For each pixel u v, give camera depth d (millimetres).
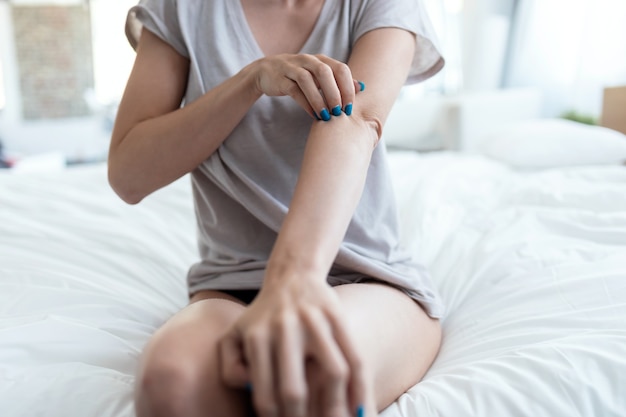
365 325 849
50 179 1950
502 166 2299
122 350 1005
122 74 5879
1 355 936
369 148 885
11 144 5656
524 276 1201
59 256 1394
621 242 1367
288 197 1045
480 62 4090
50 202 1705
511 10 4047
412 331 952
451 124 3396
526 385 847
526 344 973
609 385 853
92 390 863
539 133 2723
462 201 1755
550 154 2633
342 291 927
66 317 1078
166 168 1034
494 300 1164
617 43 3229
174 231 1585
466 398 842
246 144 1028
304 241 741
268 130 1036
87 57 5859
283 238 748
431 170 2082
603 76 3305
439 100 3740
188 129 997
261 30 1103
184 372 657
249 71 952
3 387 864
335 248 760
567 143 2617
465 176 2012
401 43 1062
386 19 1062
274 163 1039
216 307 787
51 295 1164
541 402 828
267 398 618
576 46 3605
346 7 1087
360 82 959
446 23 4445
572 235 1428
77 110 5926
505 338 997
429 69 1195
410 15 1091
